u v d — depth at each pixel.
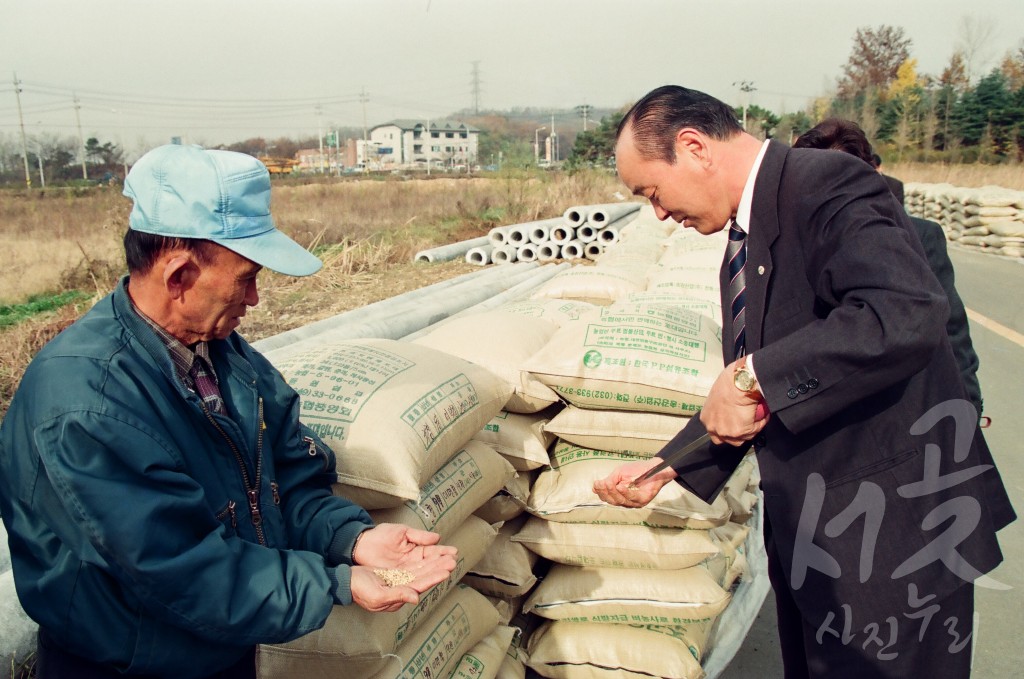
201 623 1.24
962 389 1.66
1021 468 4.56
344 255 9.27
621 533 2.48
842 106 39.47
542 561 2.78
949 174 26.08
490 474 2.26
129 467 1.18
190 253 1.27
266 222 1.34
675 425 2.47
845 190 1.54
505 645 2.34
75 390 1.18
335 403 2.00
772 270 1.66
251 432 1.44
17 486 1.23
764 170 1.65
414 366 2.19
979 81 32.25
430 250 10.41
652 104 1.73
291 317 6.77
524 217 15.34
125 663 1.29
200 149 1.32
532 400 2.53
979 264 12.19
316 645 1.73
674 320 2.64
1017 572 3.52
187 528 1.25
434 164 86.94
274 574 1.30
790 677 2.03
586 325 2.58
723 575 2.74
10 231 14.53
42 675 1.37
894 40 43.56
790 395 1.49
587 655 2.45
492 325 2.79
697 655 2.46
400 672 1.87
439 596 2.03
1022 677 2.81
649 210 10.62
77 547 1.20
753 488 3.23
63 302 8.38
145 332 1.29
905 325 1.38
